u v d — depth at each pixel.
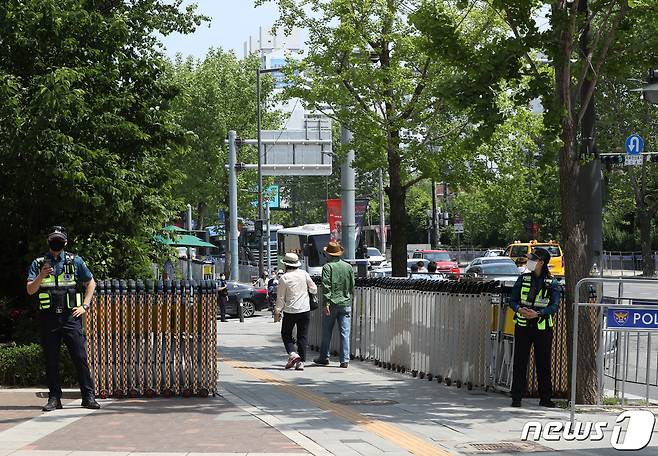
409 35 21.86
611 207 66.19
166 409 12.10
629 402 13.09
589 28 13.30
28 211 16.08
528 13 13.05
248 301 38.72
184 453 9.19
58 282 12.01
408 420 11.48
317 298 21.28
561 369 13.65
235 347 22.97
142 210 16.75
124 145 16.31
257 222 45.81
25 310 16.44
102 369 13.00
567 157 12.95
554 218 71.00
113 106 15.86
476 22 21.78
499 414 12.04
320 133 44.03
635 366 13.92
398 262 22.98
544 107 13.20
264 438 10.05
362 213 31.67
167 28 18.88
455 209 87.81
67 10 15.87
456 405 12.84
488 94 13.26
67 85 14.62
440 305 15.46
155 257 19.12
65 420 11.20
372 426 10.95
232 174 44.12
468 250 88.56
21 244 16.67
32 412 11.84
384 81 22.08
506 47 12.97
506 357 13.90
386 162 23.14
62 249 12.15
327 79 22.30
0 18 15.48
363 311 19.25
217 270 62.50
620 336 13.89
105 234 16.92
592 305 11.39
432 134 22.88
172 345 13.17
